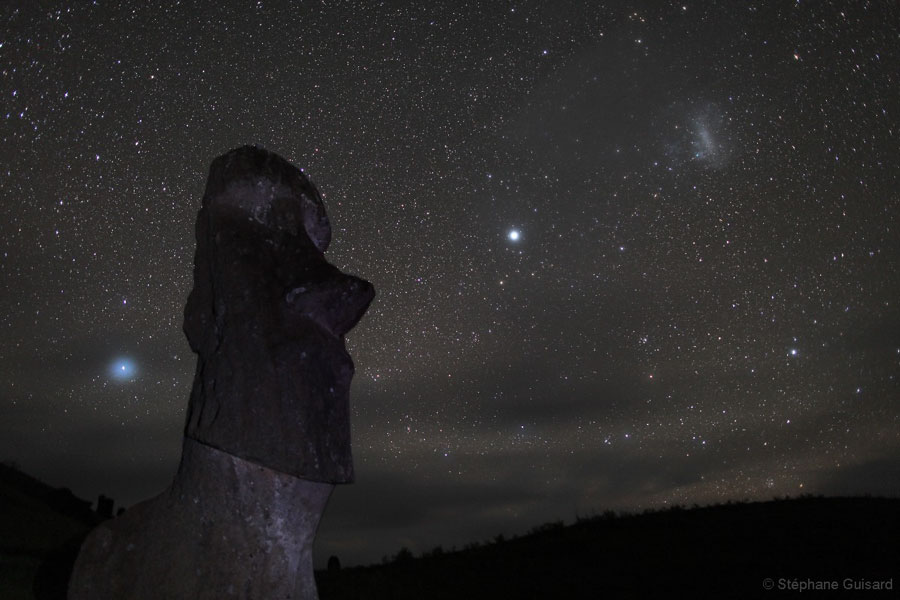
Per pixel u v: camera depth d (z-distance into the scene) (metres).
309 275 4.56
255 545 4.16
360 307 4.62
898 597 9.17
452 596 10.80
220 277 4.50
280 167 4.90
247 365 4.21
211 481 4.22
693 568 10.95
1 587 6.43
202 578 4.15
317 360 4.35
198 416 4.25
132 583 4.23
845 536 11.57
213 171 4.86
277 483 4.18
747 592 9.71
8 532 8.73
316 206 5.00
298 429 4.17
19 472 13.62
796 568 10.38
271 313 4.37
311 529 4.32
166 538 4.27
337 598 10.63
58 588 6.74
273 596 4.15
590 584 10.84
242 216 4.70
